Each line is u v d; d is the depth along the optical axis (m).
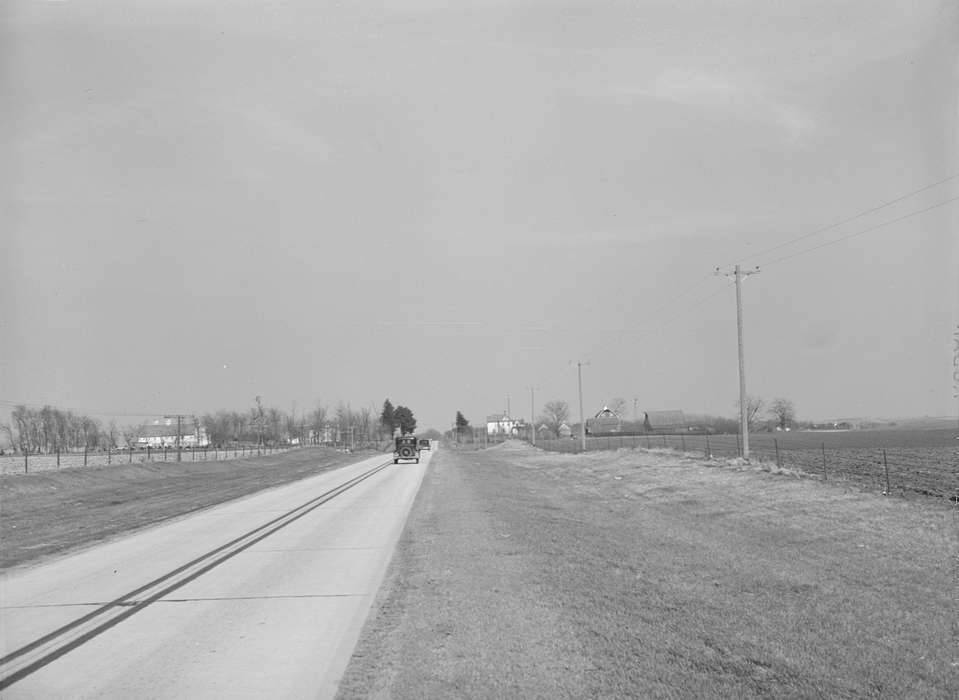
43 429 94.81
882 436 70.75
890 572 12.05
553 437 167.12
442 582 11.40
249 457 83.50
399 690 6.50
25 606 10.63
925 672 7.22
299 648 8.04
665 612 9.41
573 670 7.02
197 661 7.64
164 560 14.78
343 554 15.00
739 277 37.50
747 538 16.19
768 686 6.68
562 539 16.14
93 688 6.85
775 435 94.56
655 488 28.97
